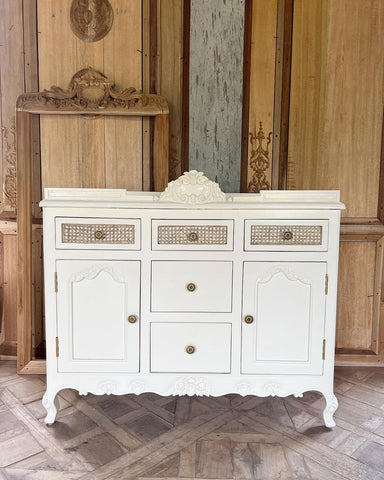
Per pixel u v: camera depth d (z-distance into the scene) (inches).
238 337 68.3
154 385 68.9
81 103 87.2
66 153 90.4
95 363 68.6
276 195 70.0
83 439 65.5
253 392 69.1
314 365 68.9
